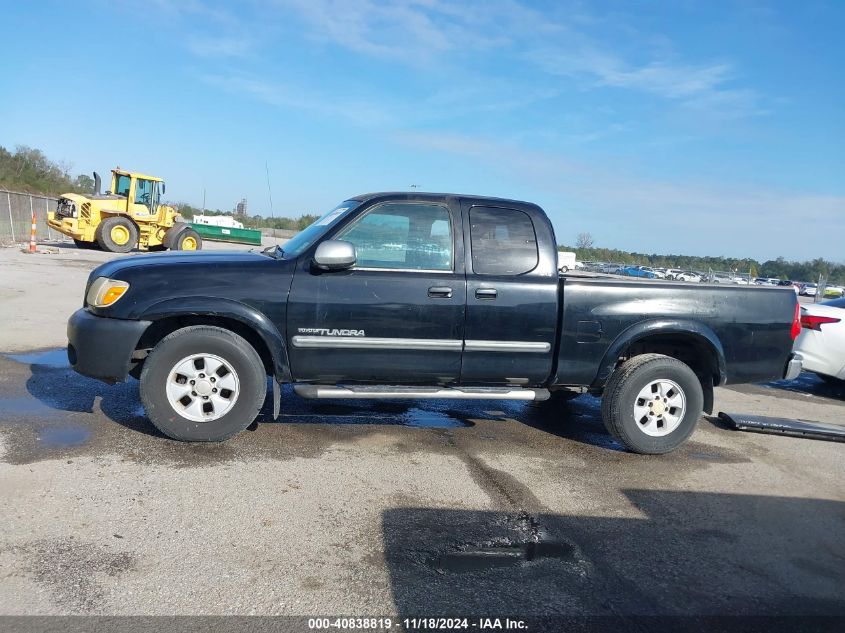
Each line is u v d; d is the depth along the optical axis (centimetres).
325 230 476
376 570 304
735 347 518
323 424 527
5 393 540
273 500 371
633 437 500
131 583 278
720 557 342
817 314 813
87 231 2108
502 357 489
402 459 457
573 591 298
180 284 444
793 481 472
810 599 305
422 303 468
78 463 401
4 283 1210
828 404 786
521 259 495
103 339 438
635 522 380
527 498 404
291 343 458
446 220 488
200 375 446
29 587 268
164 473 396
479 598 287
